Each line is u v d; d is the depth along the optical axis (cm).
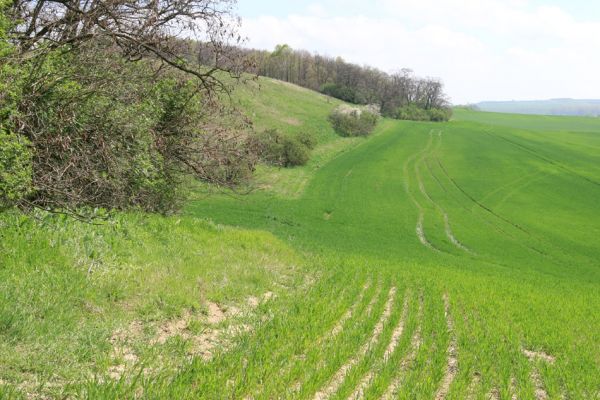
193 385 604
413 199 5569
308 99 9856
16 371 546
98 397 512
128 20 1050
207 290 1029
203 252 1340
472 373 865
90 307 776
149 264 1050
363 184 6022
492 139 9200
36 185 890
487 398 761
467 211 5216
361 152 7681
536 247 4206
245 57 1278
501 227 4734
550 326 1348
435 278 1925
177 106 1335
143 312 829
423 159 7481
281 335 842
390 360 832
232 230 1867
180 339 749
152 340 740
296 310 1044
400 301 1346
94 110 988
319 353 800
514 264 3666
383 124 10512
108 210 1208
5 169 793
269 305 1045
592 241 4409
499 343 1072
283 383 660
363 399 673
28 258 852
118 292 854
